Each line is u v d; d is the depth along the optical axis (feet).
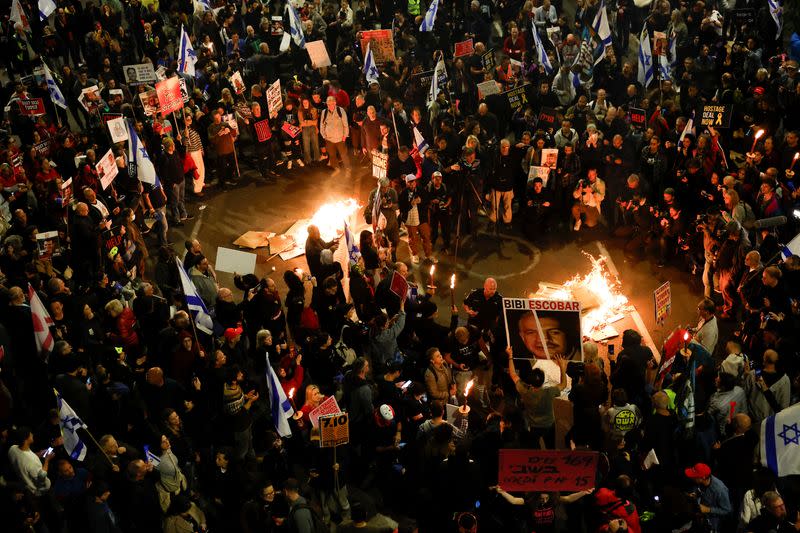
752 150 62.59
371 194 58.90
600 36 77.51
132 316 47.62
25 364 47.47
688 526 37.14
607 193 64.39
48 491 38.78
